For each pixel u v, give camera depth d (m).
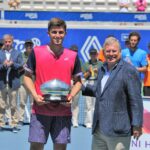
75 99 11.49
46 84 5.68
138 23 17.16
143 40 16.78
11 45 10.78
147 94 11.02
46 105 5.72
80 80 5.94
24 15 17.17
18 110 11.57
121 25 17.05
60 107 5.74
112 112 5.47
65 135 5.76
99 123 5.58
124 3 21.42
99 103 5.56
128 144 5.59
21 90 11.30
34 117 5.76
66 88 5.70
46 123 5.75
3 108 11.10
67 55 5.79
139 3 21.11
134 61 10.27
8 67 10.73
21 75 10.98
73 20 17.23
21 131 11.02
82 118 12.55
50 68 5.74
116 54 5.50
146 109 7.86
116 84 5.45
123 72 5.47
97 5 22.03
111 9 21.78
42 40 16.69
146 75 10.97
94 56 11.05
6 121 11.55
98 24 17.12
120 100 5.48
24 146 9.77
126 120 5.51
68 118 5.81
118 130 5.46
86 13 17.22
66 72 5.77
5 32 16.64
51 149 9.37
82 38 16.84
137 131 5.48
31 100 11.39
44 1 21.92
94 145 5.75
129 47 10.40
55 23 5.68
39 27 16.66
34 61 5.81
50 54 5.75
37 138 5.70
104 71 5.62
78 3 22.09
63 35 5.74
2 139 10.27
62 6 22.05
